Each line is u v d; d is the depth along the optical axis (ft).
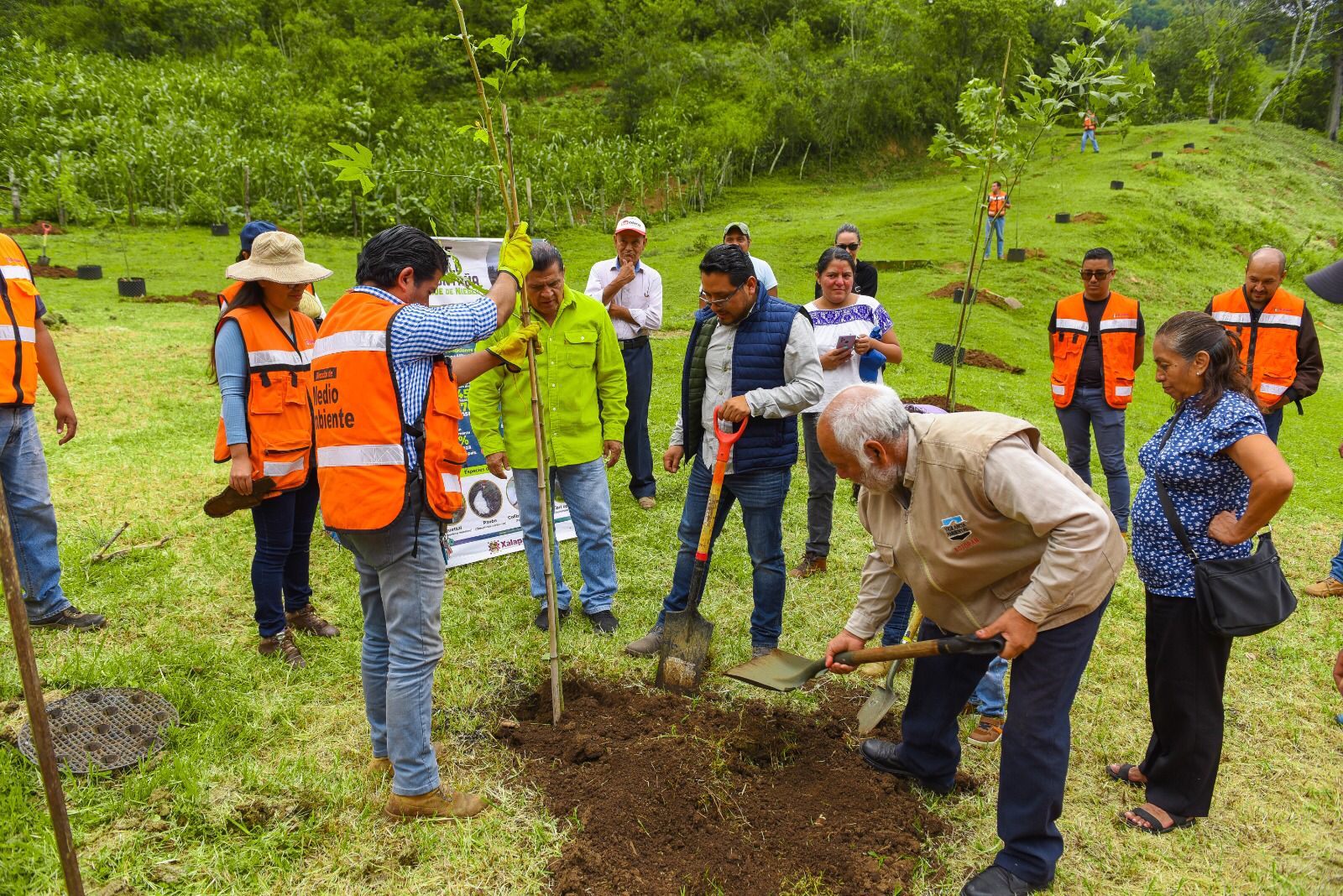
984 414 8.75
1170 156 105.91
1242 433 9.25
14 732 10.53
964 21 141.08
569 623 14.75
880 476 8.64
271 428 12.44
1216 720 9.84
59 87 111.14
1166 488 9.85
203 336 37.68
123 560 16.02
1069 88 16.35
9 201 80.38
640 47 160.35
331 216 87.20
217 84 130.82
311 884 8.77
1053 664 8.66
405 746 9.49
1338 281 11.66
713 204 110.93
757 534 13.06
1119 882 9.39
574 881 8.82
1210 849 9.89
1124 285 63.62
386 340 8.78
